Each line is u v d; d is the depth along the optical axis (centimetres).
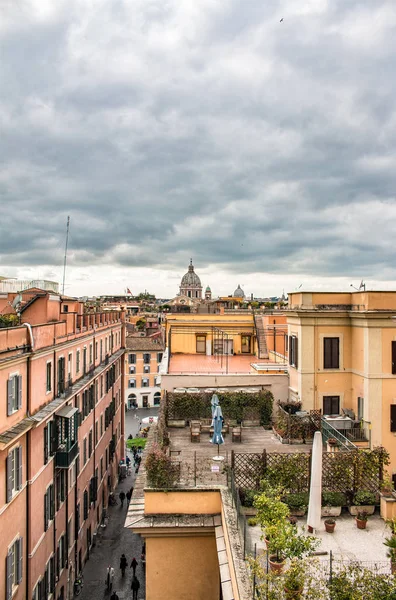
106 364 4147
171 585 1539
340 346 2488
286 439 2247
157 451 1697
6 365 1847
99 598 2781
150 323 11125
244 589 1033
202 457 2008
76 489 2978
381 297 2320
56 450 2486
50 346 2433
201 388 2652
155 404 9112
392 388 2309
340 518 1559
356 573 1043
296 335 2553
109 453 4459
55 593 2473
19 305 2786
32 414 2166
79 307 3809
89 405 3459
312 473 1434
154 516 1562
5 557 1806
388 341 2317
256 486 1633
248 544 1235
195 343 4128
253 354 4109
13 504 1906
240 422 2550
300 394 2466
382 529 1477
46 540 2328
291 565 1014
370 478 1656
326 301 2494
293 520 1474
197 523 1518
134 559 3017
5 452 1820
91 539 3484
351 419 2338
